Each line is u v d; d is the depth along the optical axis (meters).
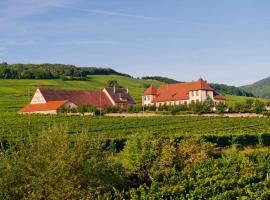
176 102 121.38
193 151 32.78
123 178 25.11
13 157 20.95
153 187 23.97
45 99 114.50
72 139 21.97
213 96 120.44
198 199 24.25
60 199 20.33
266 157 37.09
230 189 26.75
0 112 113.56
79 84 193.50
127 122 82.81
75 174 21.20
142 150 29.27
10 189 20.30
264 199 25.03
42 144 21.22
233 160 33.16
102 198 21.02
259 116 94.19
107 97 126.69
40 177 20.36
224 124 79.12
